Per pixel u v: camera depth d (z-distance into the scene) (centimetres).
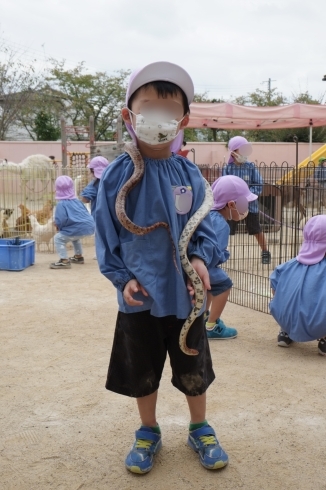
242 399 358
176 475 272
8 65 3731
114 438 308
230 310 585
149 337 269
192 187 266
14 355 443
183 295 256
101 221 259
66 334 500
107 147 1204
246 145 902
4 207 1112
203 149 2867
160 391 371
